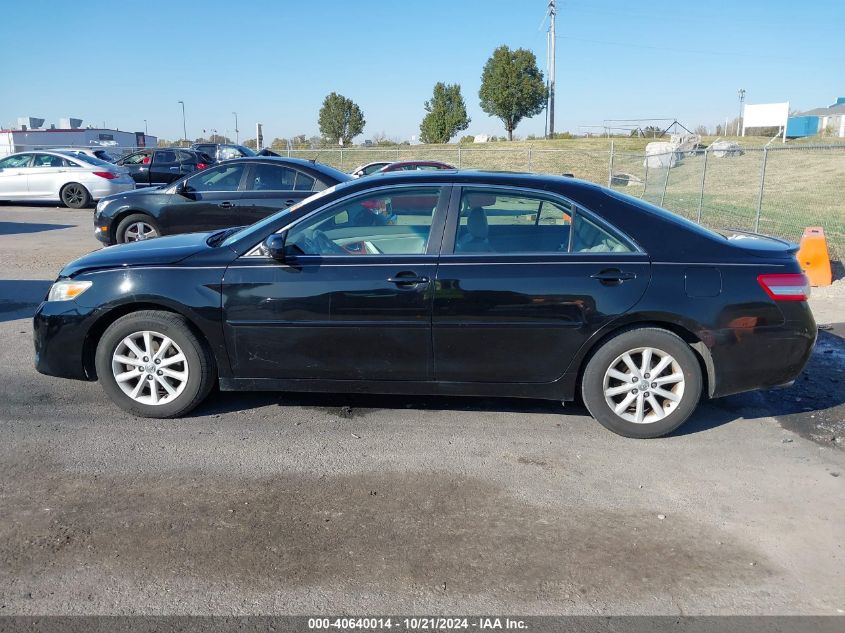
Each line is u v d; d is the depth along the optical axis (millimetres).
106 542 3410
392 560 3309
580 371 4707
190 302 4656
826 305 8547
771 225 15922
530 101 51469
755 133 53781
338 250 4742
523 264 4531
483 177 4773
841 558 3383
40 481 4000
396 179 4789
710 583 3178
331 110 57000
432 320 4547
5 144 41219
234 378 4805
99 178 19219
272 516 3674
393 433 4723
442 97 55469
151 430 4715
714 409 5234
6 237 13555
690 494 3973
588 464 4320
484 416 5027
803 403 5348
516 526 3621
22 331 7066
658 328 4566
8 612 2902
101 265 4844
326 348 4656
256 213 10133
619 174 28234
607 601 3045
